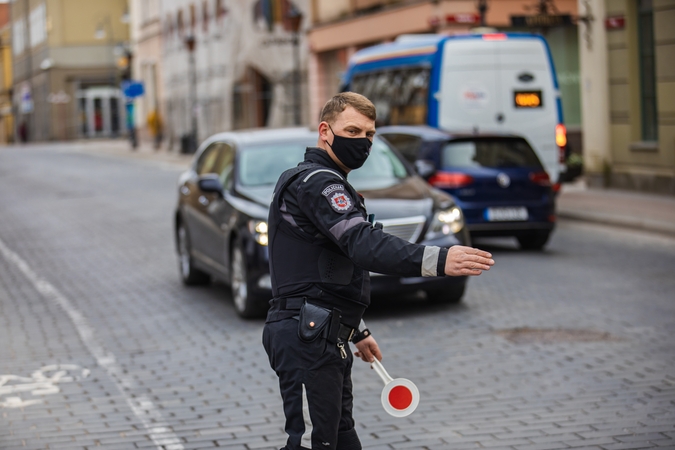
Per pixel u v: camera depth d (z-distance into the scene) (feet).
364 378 27.09
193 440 22.22
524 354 29.17
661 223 56.85
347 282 14.30
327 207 13.71
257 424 23.30
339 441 15.10
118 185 103.96
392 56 71.20
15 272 49.47
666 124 71.92
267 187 37.42
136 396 26.09
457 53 64.90
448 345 30.55
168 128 198.59
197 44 178.40
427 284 35.22
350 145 14.15
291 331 14.30
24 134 291.58
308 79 144.36
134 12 232.12
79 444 22.16
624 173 76.38
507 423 22.81
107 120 279.69
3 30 358.43
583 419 22.95
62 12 275.18
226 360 29.63
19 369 29.37
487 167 50.31
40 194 96.73
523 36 65.72
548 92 66.08
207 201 40.01
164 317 36.60
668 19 71.10
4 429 23.45
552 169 66.49
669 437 21.52
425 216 35.45
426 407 24.25
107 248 56.95
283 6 146.30
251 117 156.35
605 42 77.51
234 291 36.45
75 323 36.06
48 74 276.62
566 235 57.21
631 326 32.53
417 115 66.90
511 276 43.06
